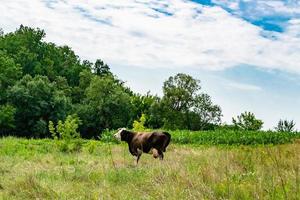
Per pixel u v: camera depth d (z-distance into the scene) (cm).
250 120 6881
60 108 7819
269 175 902
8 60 8275
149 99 9250
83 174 1211
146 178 1074
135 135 1898
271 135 4053
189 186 859
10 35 10925
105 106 8619
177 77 8569
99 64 11812
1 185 1038
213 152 1598
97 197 858
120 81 11512
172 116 8350
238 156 1200
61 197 890
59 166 1500
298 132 4391
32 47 10838
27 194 924
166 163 1276
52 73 10231
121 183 1093
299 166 972
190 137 3962
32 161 1709
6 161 1684
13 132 7619
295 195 715
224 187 816
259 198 728
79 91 9812
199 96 8538
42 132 7444
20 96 7538
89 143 2609
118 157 1917
